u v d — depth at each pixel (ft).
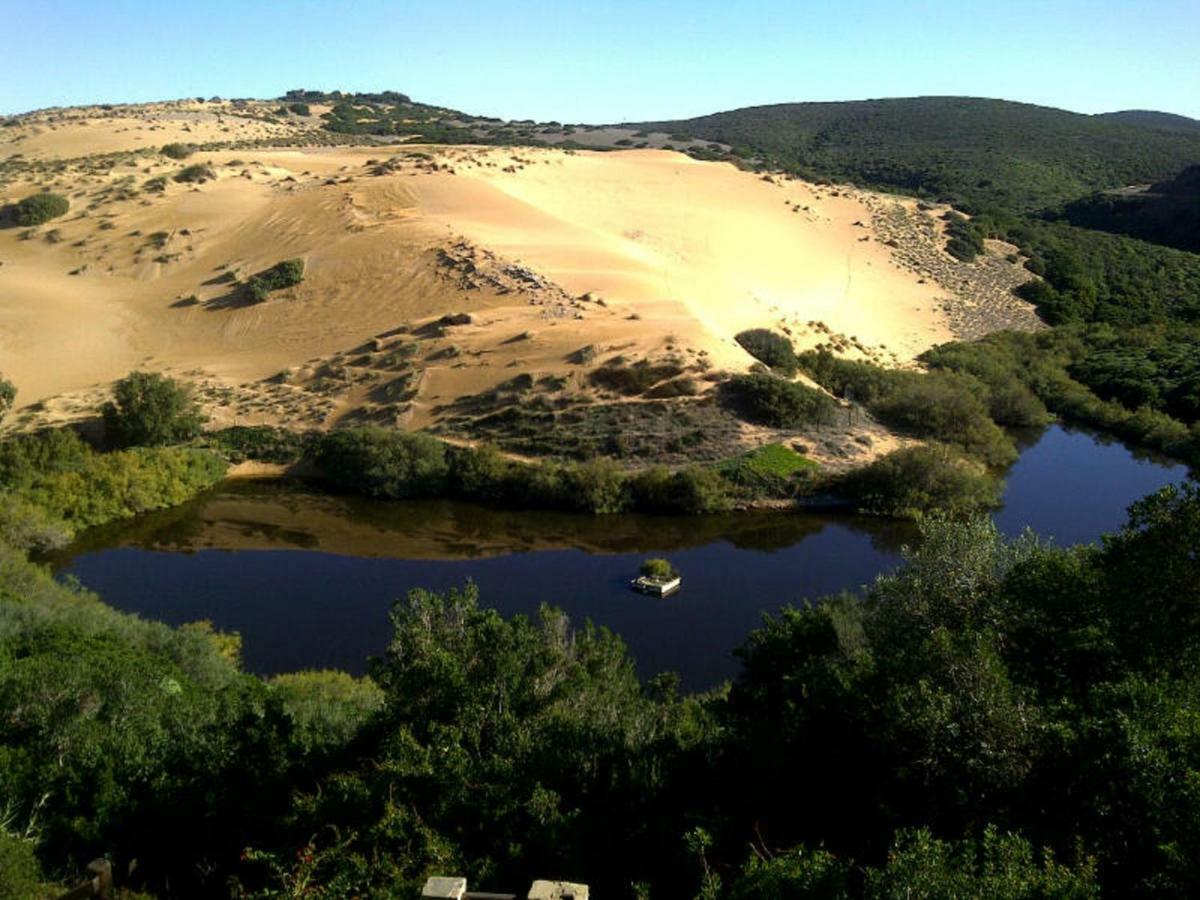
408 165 291.17
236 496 146.00
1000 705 37.70
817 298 262.88
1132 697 37.04
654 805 42.91
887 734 39.58
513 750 45.47
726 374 167.73
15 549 111.75
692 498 139.23
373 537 130.31
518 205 265.54
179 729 52.49
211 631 97.14
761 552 125.70
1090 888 27.02
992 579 56.95
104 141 386.52
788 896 29.32
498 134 562.66
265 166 306.96
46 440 142.61
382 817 38.60
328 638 97.86
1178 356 221.66
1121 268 318.04
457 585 113.09
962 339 257.55
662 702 67.72
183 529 132.87
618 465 148.25
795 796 42.65
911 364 229.45
